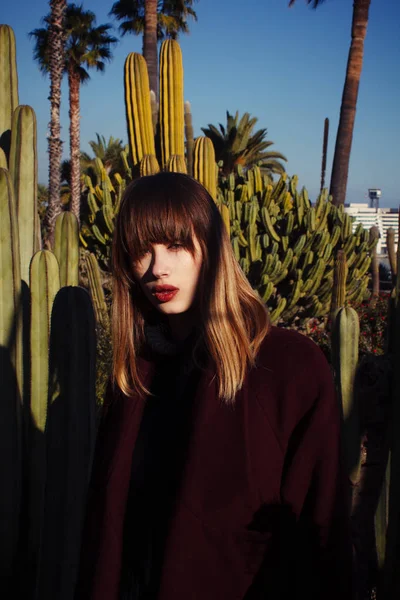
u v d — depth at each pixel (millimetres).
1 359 2045
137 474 1257
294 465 1114
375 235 8352
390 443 1977
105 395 1429
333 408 1125
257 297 1228
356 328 2275
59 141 17500
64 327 1858
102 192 8281
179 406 1229
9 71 2588
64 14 17016
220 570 1113
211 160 5504
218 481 1111
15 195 2371
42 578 1949
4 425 2076
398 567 1874
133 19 21531
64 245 2314
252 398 1127
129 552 1257
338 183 13547
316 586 1103
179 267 1230
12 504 2121
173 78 5387
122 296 1374
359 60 13367
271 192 9359
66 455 1892
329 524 1094
